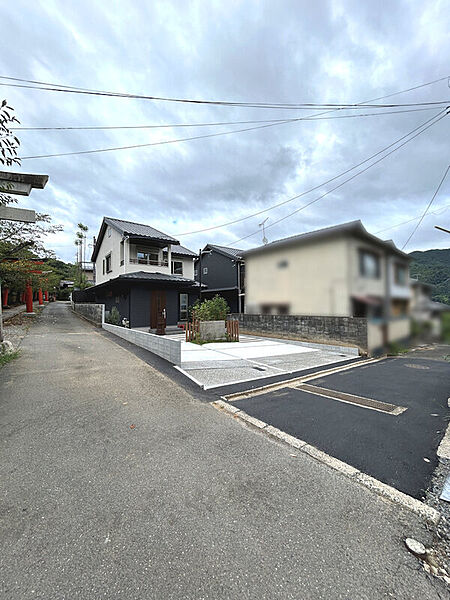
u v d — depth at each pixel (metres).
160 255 14.38
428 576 1.30
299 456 2.40
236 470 2.16
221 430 2.88
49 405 3.41
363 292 9.13
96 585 1.22
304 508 1.75
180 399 3.79
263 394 4.13
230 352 7.48
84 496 1.81
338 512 1.72
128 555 1.37
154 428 2.88
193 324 9.58
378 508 1.77
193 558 1.36
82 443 2.53
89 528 1.54
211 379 4.76
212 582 1.24
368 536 1.53
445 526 1.63
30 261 11.48
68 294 34.62
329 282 9.13
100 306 11.45
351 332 7.71
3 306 15.85
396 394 4.16
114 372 4.95
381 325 8.30
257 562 1.35
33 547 1.41
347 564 1.35
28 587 1.20
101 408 3.36
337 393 4.20
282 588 1.22
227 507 1.74
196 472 2.12
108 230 15.26
